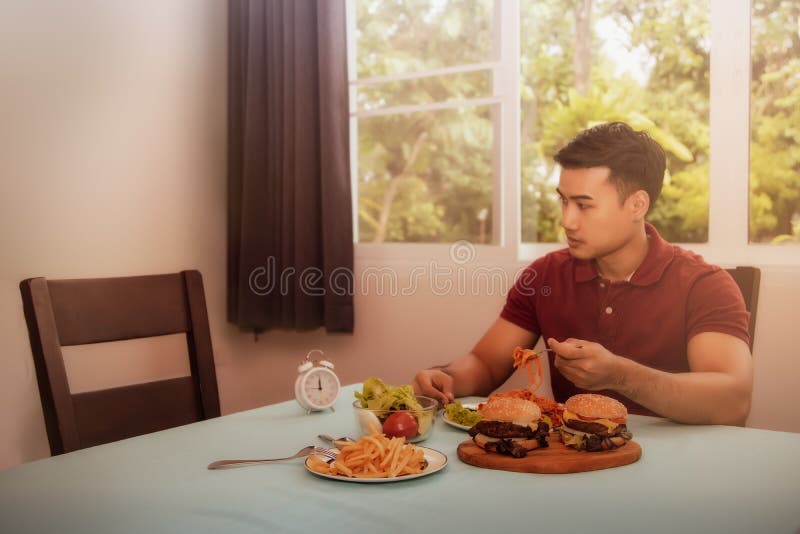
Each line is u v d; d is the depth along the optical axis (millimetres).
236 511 871
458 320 2340
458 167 2369
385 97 2506
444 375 1559
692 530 806
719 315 1578
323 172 2387
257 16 2514
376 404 1223
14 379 2096
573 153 1835
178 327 1606
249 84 2512
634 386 1235
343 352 2568
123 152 2373
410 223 2473
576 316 1862
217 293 2688
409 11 2457
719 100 1982
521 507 877
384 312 2484
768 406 1840
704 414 1271
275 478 999
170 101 2520
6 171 2070
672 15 2148
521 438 1060
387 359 2480
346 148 2404
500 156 2271
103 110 2316
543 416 1136
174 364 2533
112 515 864
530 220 2352
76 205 2244
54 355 1365
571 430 1089
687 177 2162
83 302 1466
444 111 2391
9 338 2084
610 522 828
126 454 1125
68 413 1358
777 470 1016
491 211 2309
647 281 1756
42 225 2158
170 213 2523
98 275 2303
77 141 2246
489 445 1067
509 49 2232
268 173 2523
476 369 1814
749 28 1938
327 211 2385
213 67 2668
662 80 2180
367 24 2541
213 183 2668
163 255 2500
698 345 1557
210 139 2658
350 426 1294
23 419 2117
